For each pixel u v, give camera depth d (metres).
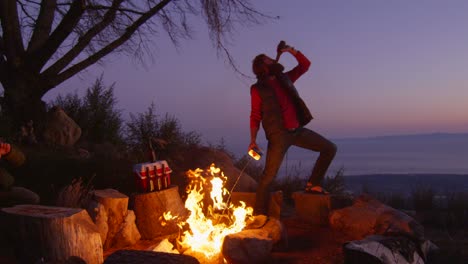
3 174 4.60
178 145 9.37
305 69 5.27
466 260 4.36
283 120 4.98
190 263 3.43
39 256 3.65
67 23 10.47
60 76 11.14
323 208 5.56
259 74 5.09
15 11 10.91
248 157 10.62
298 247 4.79
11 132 9.98
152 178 5.29
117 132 12.50
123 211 4.89
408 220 4.74
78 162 7.24
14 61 10.88
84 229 3.78
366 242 3.93
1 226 3.82
